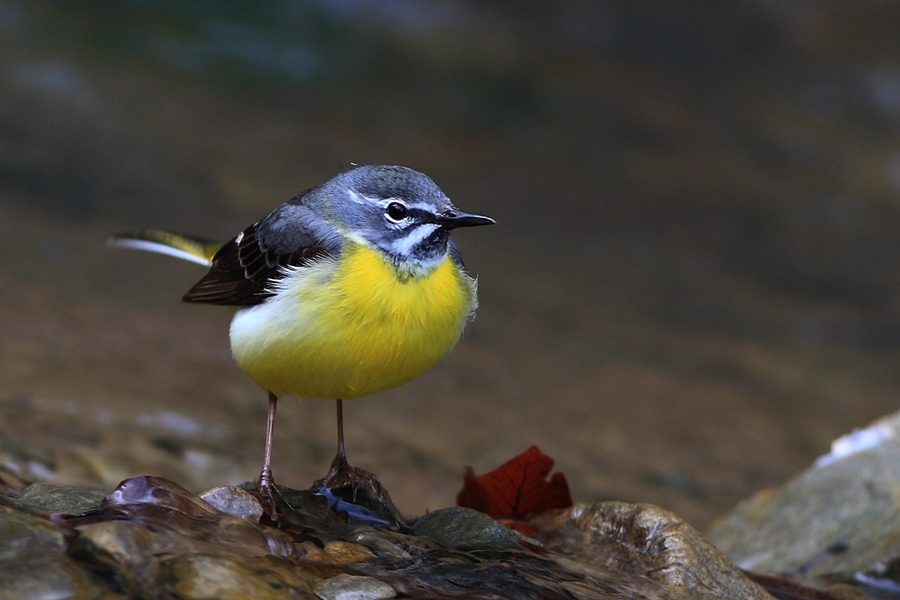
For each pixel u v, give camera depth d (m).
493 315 17.38
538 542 5.93
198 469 7.94
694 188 25.81
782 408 15.27
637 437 12.78
